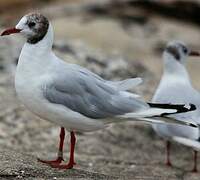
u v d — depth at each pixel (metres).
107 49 22.06
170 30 25.34
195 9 26.81
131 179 10.43
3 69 16.62
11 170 9.57
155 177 11.32
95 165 11.96
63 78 9.90
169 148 14.09
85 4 26.95
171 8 26.91
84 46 19.33
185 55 14.23
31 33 9.88
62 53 18.16
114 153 13.67
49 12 26.41
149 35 24.50
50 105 9.84
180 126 12.59
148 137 14.81
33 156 11.16
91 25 24.42
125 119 10.14
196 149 12.47
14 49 17.53
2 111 14.61
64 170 10.11
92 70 17.23
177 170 12.77
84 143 13.81
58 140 13.75
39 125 14.29
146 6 27.00
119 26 24.80
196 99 13.12
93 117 10.02
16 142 13.25
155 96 13.52
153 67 20.62
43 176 9.55
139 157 13.73
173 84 13.58
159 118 10.05
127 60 19.30
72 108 9.88
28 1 27.95
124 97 10.18
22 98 10.01
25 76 9.88
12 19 25.75
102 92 10.07
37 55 9.89
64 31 23.47
